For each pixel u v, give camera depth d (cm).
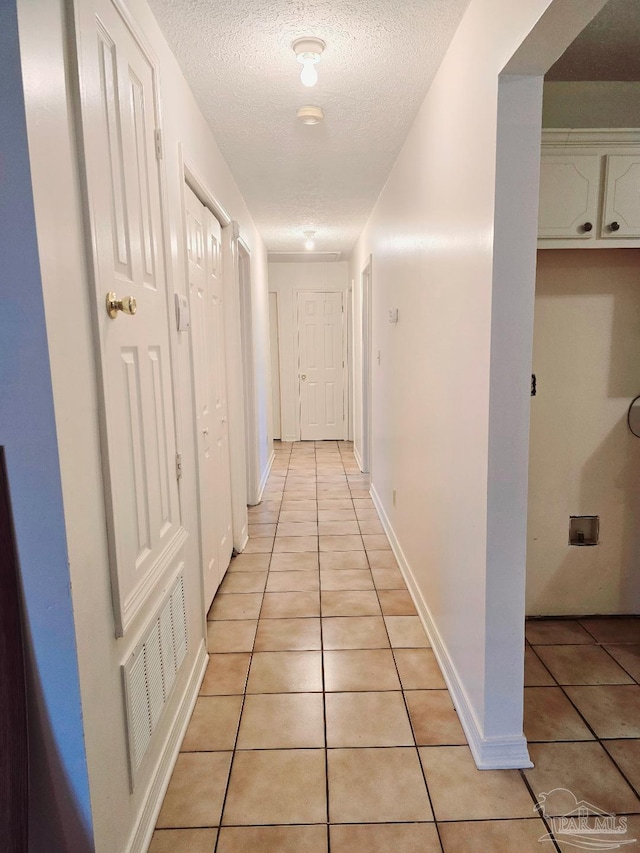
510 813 144
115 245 125
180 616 177
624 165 202
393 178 307
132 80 139
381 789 153
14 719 100
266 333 537
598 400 233
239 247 352
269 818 144
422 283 234
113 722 120
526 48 124
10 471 96
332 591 278
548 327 228
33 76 90
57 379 96
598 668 208
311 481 500
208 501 249
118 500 122
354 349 581
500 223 142
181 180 192
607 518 240
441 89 196
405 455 285
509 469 151
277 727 178
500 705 160
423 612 243
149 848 136
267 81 205
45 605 100
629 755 164
